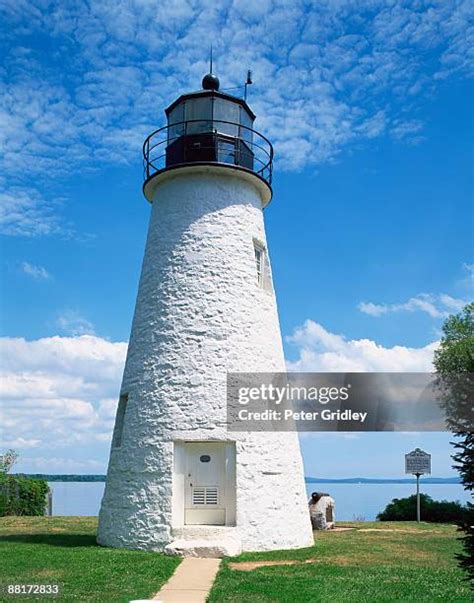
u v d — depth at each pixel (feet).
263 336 51.72
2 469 103.60
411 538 56.59
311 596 31.94
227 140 53.93
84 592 32.32
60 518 76.33
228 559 42.16
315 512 65.77
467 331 89.45
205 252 51.19
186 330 49.60
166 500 46.60
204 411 47.85
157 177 53.93
